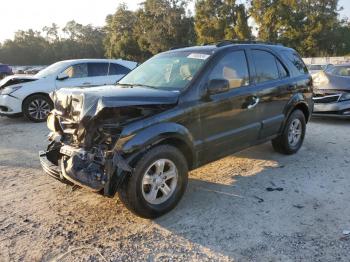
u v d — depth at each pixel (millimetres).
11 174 5695
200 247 3584
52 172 4188
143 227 3988
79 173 3846
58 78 10586
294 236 3736
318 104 9367
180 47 5793
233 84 5027
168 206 4215
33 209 4438
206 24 51906
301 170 5684
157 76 5000
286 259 3354
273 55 5961
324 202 4512
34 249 3580
